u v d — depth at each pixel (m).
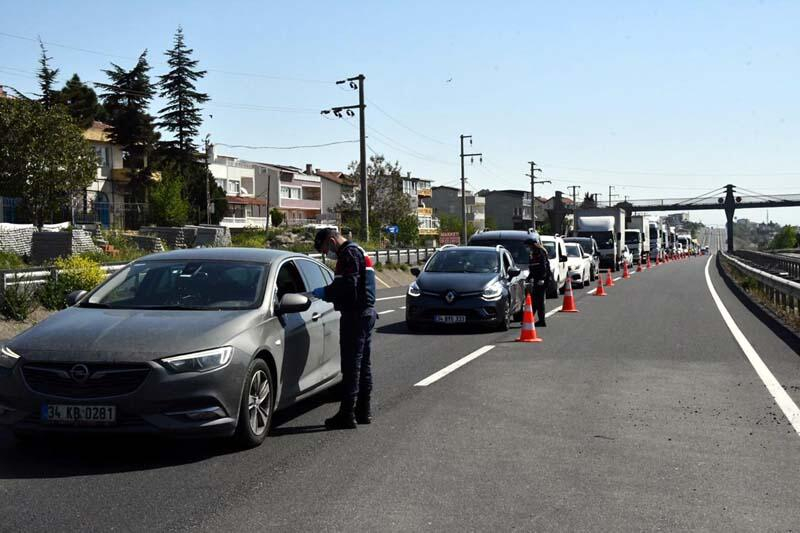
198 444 6.82
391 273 36.66
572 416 8.02
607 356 12.38
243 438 6.53
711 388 9.61
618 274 45.12
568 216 124.31
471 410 8.32
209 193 79.38
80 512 5.03
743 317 19.03
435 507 5.17
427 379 10.25
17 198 47.62
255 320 6.86
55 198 46.31
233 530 4.71
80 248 27.64
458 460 6.33
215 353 6.25
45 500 5.28
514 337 14.95
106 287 7.45
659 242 73.62
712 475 5.96
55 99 70.50
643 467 6.16
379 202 89.19
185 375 6.07
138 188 72.75
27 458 6.36
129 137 72.44
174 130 78.88
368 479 5.79
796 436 7.21
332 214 104.75
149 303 7.16
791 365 11.46
